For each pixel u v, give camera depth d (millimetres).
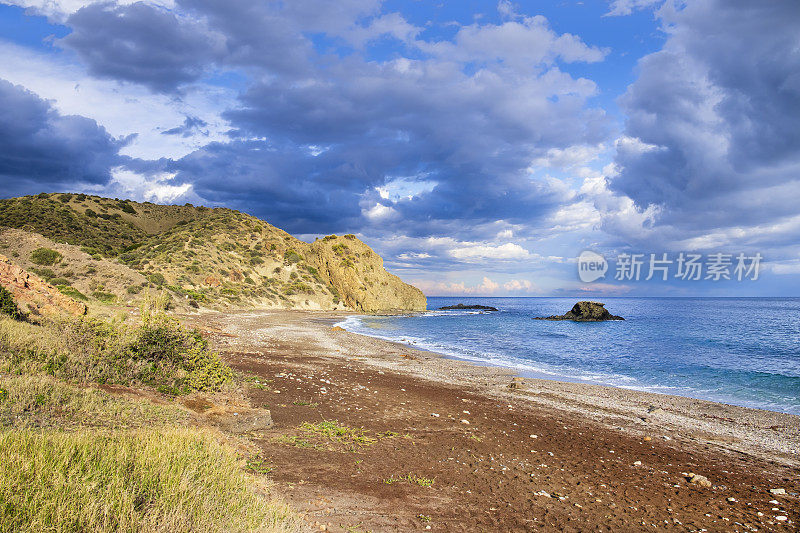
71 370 8836
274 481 6352
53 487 3850
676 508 7137
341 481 6742
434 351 30750
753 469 9648
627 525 6293
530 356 29453
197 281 64375
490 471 8039
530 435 10945
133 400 8305
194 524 4141
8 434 4660
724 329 52125
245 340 26047
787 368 25062
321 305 82312
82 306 18516
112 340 10703
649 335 45594
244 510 4656
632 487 7980
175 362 10914
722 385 20250
